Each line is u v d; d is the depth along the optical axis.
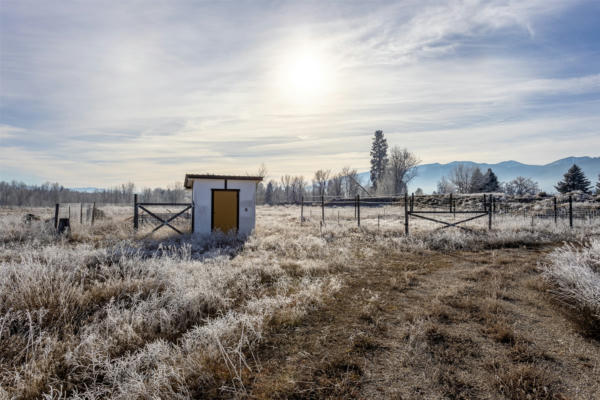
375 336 4.77
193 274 7.72
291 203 74.00
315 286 6.99
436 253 11.41
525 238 13.38
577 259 7.66
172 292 6.20
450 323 5.16
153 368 3.88
